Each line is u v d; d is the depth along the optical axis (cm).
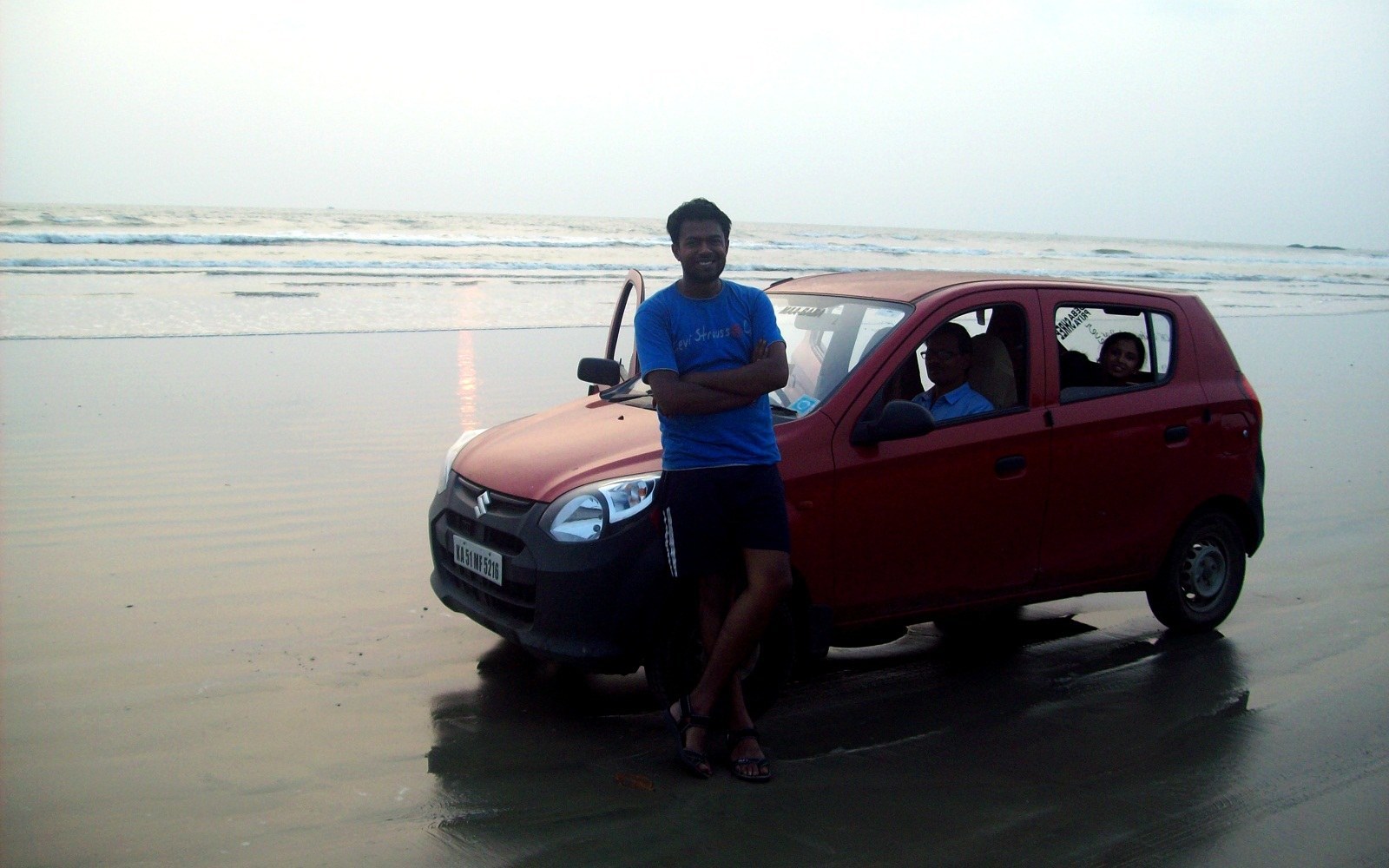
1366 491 836
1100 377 509
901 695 452
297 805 342
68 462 805
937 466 445
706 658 383
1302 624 546
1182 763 389
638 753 390
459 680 452
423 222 8838
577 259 4159
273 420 987
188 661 457
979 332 482
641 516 393
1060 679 473
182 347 1438
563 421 478
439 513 461
